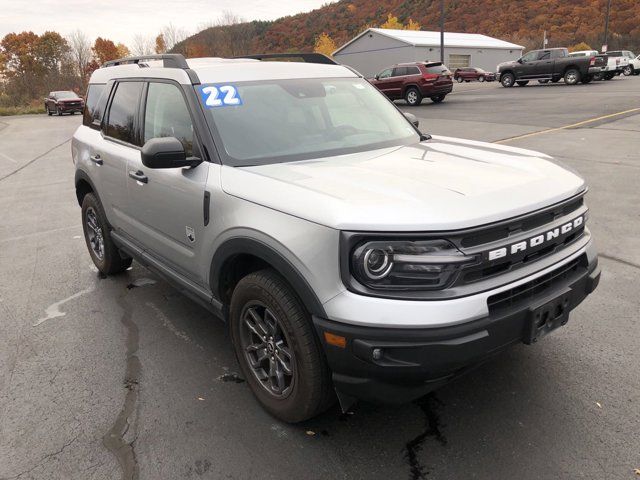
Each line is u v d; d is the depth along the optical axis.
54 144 18.23
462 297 2.22
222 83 3.43
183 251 3.38
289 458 2.60
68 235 6.65
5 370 3.49
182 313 4.27
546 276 2.53
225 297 3.12
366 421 2.85
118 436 2.81
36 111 43.66
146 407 3.05
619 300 4.13
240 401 3.08
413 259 2.19
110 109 4.49
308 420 2.88
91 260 5.63
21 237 6.66
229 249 2.82
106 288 4.83
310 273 2.36
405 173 2.77
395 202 2.33
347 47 56.00
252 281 2.71
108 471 2.56
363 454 2.61
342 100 3.82
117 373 3.42
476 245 2.27
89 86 5.20
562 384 3.08
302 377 2.56
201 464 2.59
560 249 2.67
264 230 2.55
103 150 4.37
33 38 83.44
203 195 3.01
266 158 3.12
